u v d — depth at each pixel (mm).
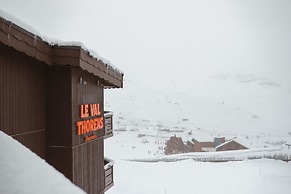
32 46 6711
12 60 6957
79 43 7676
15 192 3111
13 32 5973
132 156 65188
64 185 3449
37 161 3949
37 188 3242
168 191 23203
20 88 7242
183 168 32188
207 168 32344
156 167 32375
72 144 8344
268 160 36250
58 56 7656
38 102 8055
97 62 9125
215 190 23922
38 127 8031
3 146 4043
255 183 26172
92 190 10078
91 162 10016
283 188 24547
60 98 8391
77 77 8828
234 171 30938
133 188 23438
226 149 59969
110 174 12633
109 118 12562
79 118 8938
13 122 6938
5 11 5730
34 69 7887
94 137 10227
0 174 3396
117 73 11547
